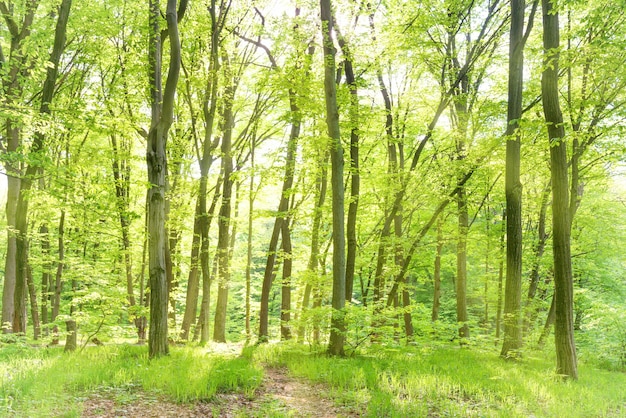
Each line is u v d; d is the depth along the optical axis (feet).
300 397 25.46
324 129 44.80
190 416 20.93
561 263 34.09
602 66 39.99
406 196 50.24
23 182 41.70
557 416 22.98
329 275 49.19
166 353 34.58
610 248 63.31
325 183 51.08
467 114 49.29
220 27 51.70
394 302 55.31
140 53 47.85
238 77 56.90
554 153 34.30
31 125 34.83
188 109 57.62
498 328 62.75
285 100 57.41
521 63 39.96
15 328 46.32
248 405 23.36
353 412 22.66
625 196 70.33
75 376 24.89
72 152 51.85
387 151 61.00
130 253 53.11
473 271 81.15
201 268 55.36
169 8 33.42
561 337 33.96
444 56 49.67
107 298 37.47
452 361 36.70
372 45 43.88
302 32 43.45
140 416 20.40
